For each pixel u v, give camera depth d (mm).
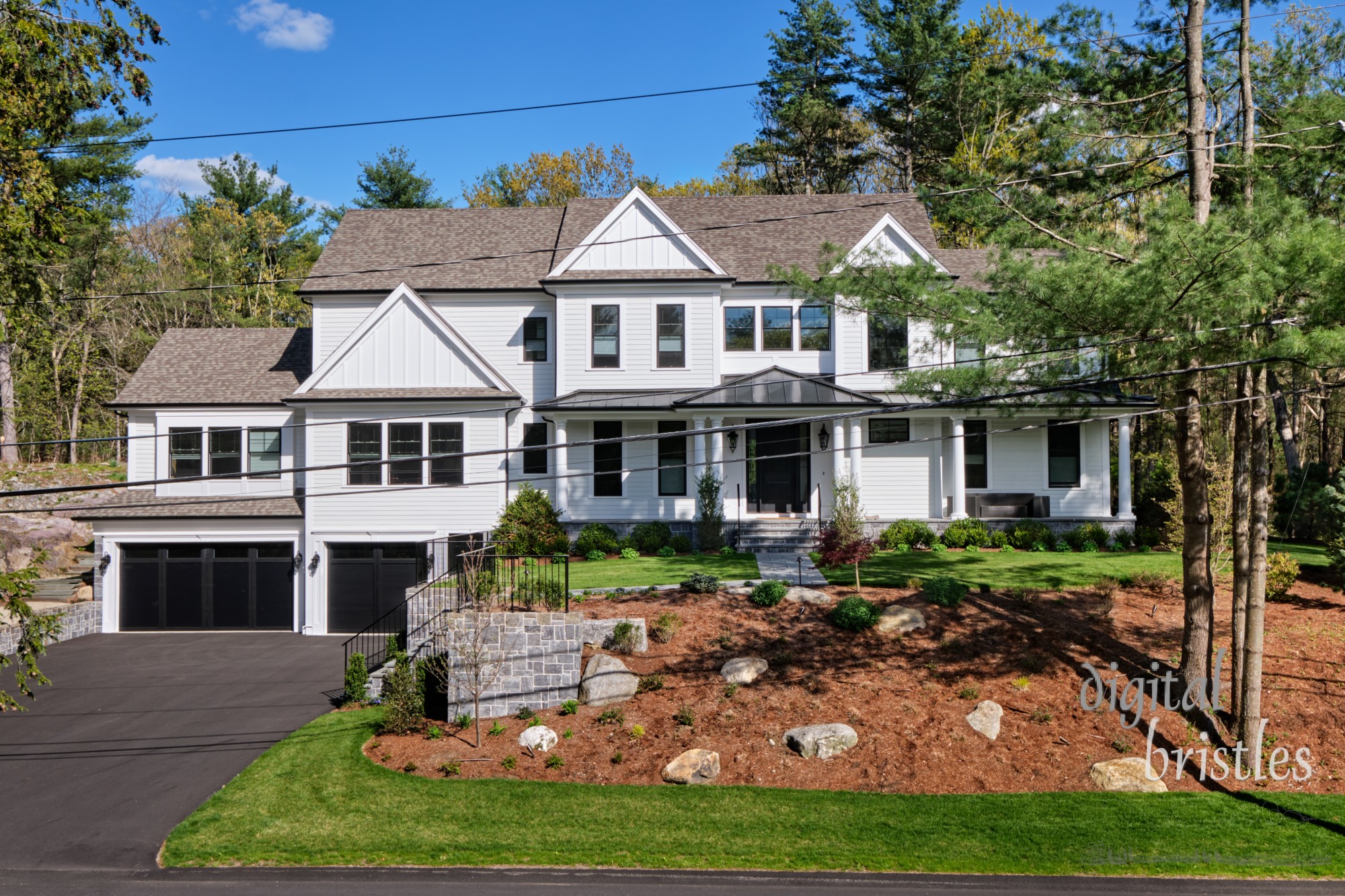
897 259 28609
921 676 16922
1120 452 28734
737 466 29031
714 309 28359
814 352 29281
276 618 27625
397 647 19766
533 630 17141
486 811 13602
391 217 33656
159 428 28672
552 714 16672
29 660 14859
